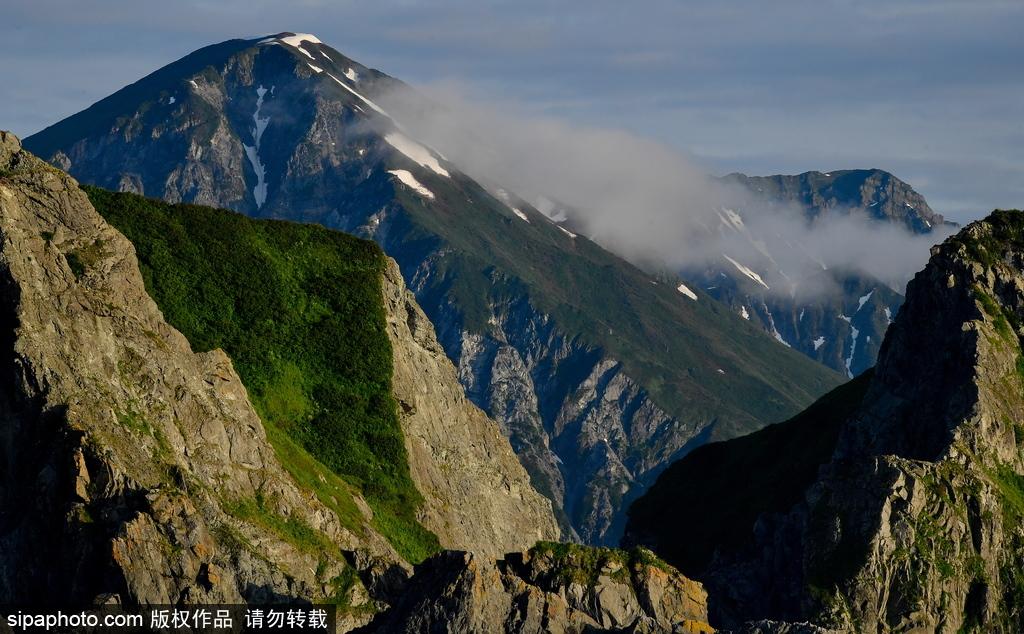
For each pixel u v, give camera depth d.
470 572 135.25
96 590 141.12
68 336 154.12
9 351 151.25
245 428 167.88
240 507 159.00
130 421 153.75
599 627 138.88
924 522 168.00
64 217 167.50
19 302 152.38
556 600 138.12
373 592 164.25
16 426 149.88
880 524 167.12
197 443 160.12
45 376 151.00
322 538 165.25
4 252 153.62
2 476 148.88
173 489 148.62
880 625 163.75
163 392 159.12
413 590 138.25
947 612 164.88
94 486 146.12
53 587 142.50
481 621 134.12
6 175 167.50
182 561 143.38
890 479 169.75
